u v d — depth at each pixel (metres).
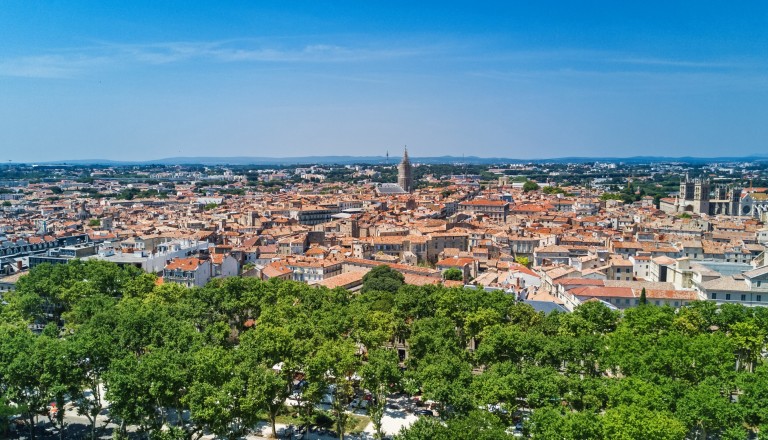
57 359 189.88
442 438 155.00
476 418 161.12
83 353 197.88
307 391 198.12
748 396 179.50
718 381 194.12
